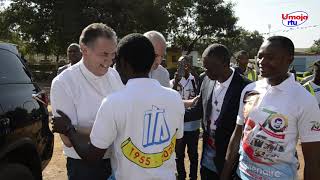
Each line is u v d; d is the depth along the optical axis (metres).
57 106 2.79
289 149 2.60
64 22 33.31
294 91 2.61
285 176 2.61
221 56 3.48
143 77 2.44
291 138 2.60
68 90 2.80
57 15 33.59
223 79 3.55
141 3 34.41
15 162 3.59
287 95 2.61
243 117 2.92
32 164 3.85
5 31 36.28
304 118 2.55
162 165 2.41
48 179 5.98
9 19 35.34
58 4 33.69
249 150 2.72
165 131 2.43
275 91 2.66
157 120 2.40
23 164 3.73
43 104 4.19
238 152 3.02
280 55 2.62
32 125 3.77
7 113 3.33
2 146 3.20
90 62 2.77
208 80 3.82
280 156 2.60
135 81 2.41
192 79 5.86
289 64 2.67
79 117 2.84
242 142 2.81
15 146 3.38
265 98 2.70
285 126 2.58
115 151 2.42
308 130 2.55
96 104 2.87
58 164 6.74
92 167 2.85
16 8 35.12
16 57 4.04
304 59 42.59
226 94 3.53
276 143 2.60
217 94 3.62
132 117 2.34
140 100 2.36
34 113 3.87
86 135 2.64
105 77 2.94
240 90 3.49
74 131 2.61
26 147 3.62
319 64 5.39
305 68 42.28
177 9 42.97
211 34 46.91
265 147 2.64
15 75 3.82
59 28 34.31
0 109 3.25
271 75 2.66
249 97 2.83
